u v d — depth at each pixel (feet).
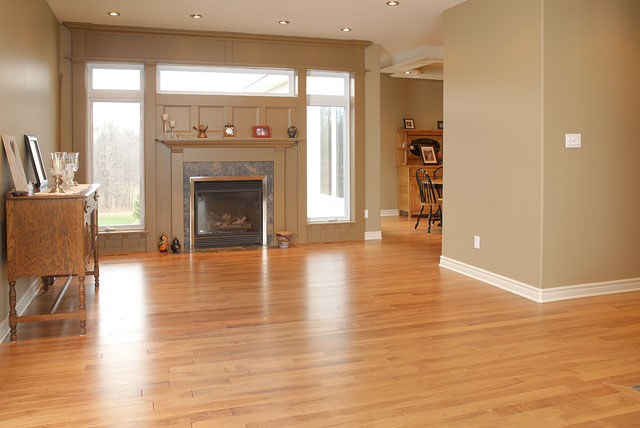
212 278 17.40
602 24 14.61
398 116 35.73
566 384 9.18
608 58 14.75
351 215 25.35
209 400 8.59
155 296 15.15
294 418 7.98
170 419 7.95
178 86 22.45
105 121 21.89
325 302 14.52
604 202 15.03
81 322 11.78
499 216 16.01
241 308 13.94
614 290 15.39
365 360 10.32
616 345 11.10
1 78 11.71
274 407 8.34
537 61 14.19
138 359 10.38
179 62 21.88
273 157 23.49
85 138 21.13
